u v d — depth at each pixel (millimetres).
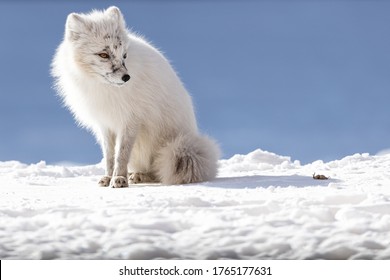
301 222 11938
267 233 11078
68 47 19391
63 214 12914
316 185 17797
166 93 20281
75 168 26297
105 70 18719
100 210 13172
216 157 20422
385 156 26938
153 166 20578
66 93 20719
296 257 10016
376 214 12508
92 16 19438
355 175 20297
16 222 12164
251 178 20172
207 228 11398
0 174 24141
